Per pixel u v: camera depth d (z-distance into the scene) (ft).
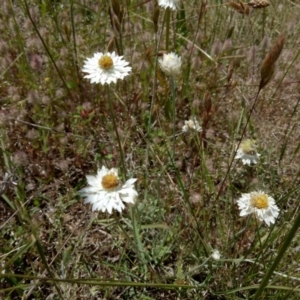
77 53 1.30
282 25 1.50
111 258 0.90
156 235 0.91
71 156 1.11
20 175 0.96
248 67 1.37
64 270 0.80
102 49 1.31
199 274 0.87
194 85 1.26
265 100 1.26
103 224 0.89
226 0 1.51
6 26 1.34
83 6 1.38
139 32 1.31
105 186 0.66
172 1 0.95
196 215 0.91
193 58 1.32
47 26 1.41
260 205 0.74
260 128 1.13
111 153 1.09
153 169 1.05
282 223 0.86
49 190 1.02
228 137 1.12
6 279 0.82
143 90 1.21
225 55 1.41
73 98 1.18
